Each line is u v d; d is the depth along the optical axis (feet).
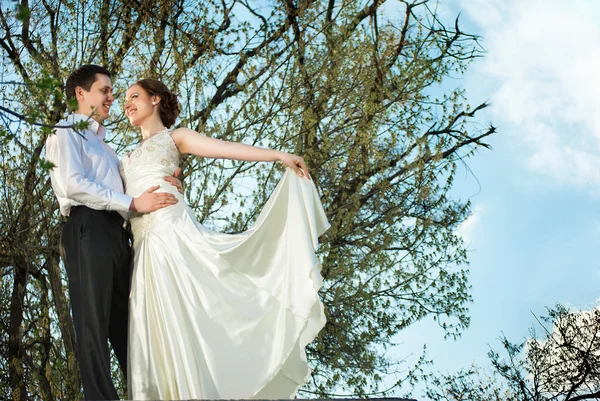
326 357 34.60
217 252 11.73
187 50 32.96
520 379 39.47
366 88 34.73
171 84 31.53
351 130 35.35
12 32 29.30
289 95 33.17
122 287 11.82
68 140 11.84
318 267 11.43
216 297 11.40
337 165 34.65
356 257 35.63
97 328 11.09
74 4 30.73
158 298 11.35
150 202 11.72
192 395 10.50
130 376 11.05
